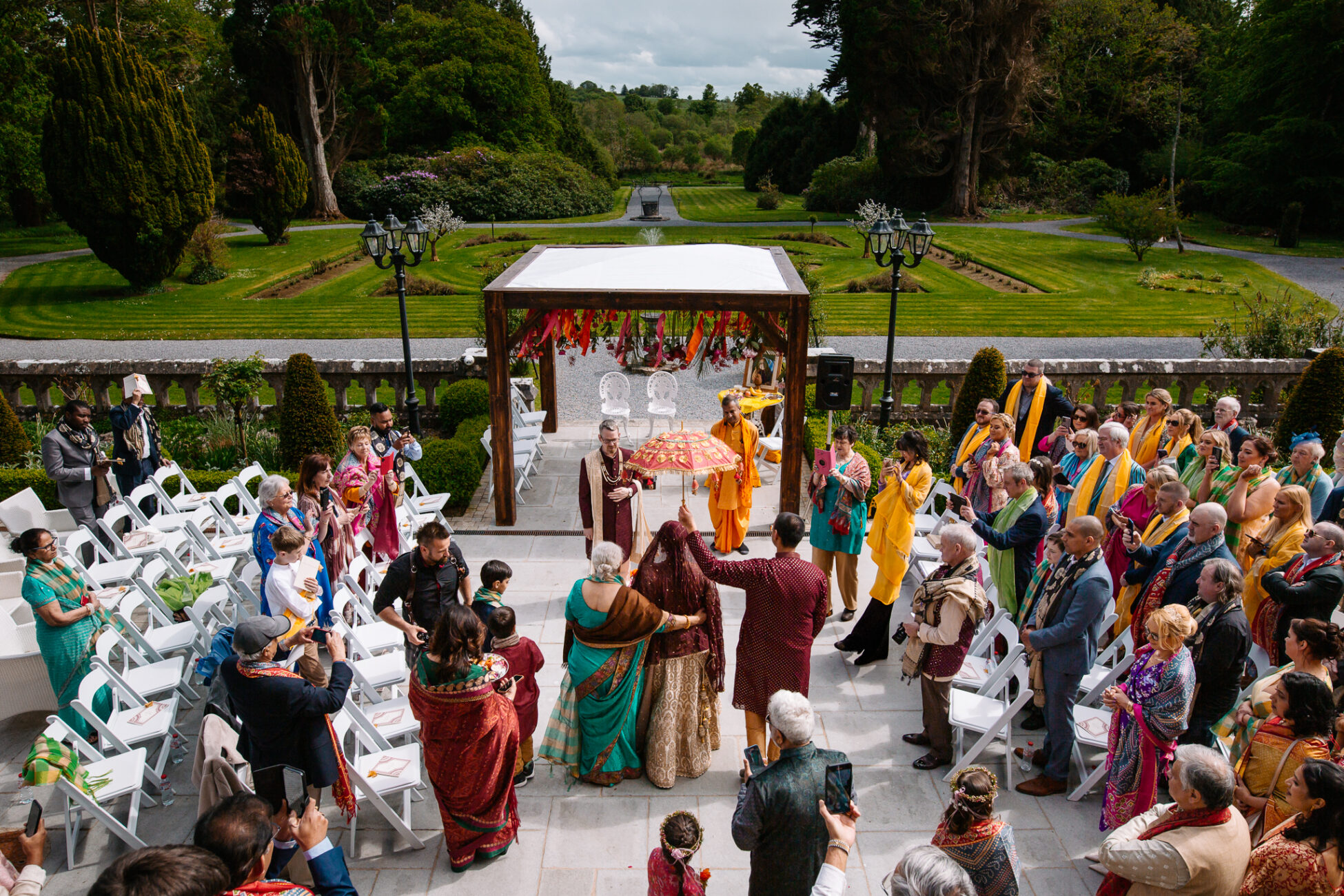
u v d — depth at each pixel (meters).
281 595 5.41
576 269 9.49
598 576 5.02
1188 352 19.06
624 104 130.88
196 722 6.21
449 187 47.28
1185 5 58.22
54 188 23.97
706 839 5.05
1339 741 4.31
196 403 13.65
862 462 7.12
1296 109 39.62
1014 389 10.03
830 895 3.19
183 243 26.09
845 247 35.78
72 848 4.90
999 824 3.46
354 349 19.31
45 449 8.41
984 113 44.41
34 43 38.53
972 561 5.32
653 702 5.44
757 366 11.98
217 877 2.66
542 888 4.71
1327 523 5.71
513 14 70.00
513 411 12.65
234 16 42.66
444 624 4.30
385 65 53.84
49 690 5.99
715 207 54.97
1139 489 6.75
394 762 5.11
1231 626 4.79
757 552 8.95
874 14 39.88
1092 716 5.59
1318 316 15.69
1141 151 50.91
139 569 8.11
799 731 3.66
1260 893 3.62
